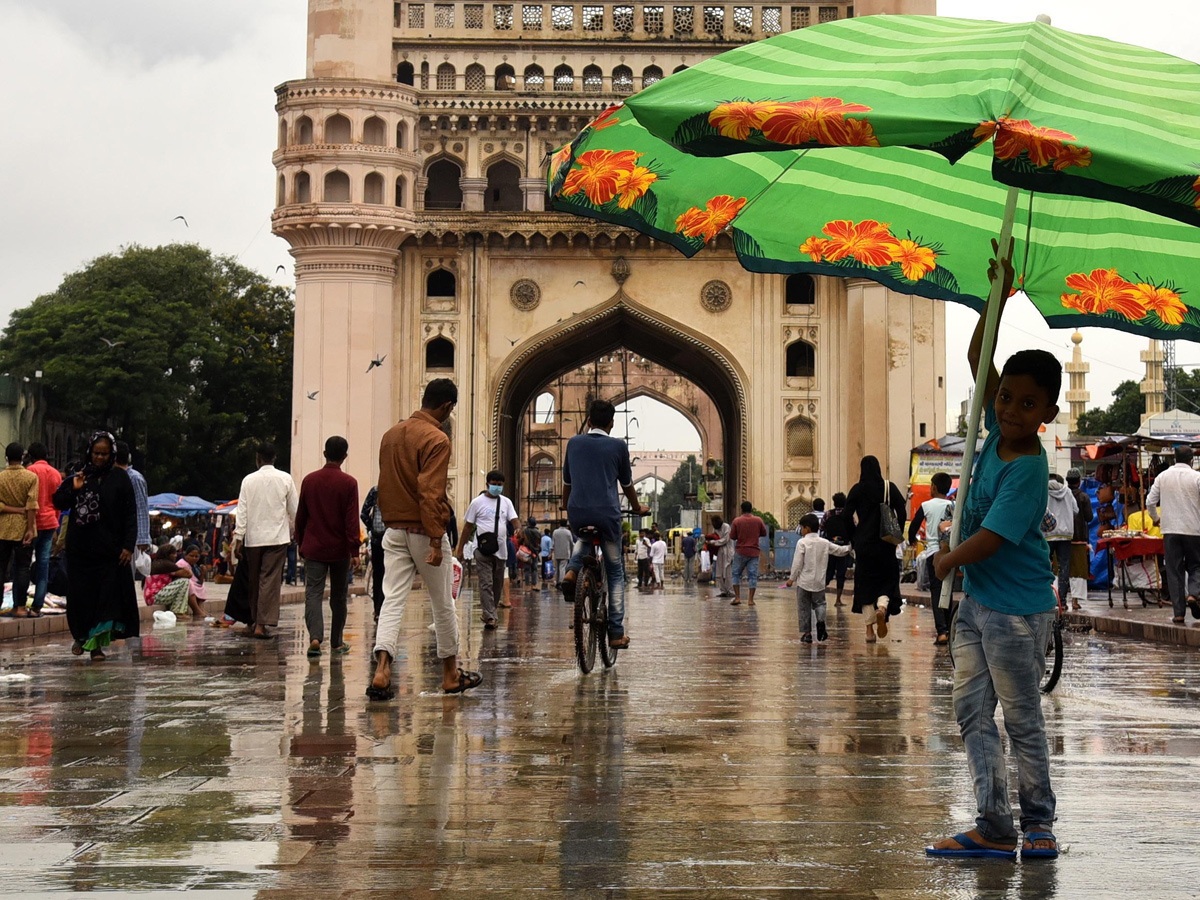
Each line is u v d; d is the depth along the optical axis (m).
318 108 26.67
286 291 41.62
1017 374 3.13
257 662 7.64
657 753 4.49
